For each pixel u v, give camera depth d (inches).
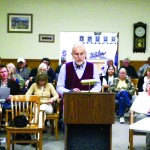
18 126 153.5
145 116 175.5
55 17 364.5
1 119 189.6
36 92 204.4
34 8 363.3
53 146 177.3
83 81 110.3
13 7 362.6
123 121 240.1
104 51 364.2
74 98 108.0
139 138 195.5
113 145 180.4
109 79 293.7
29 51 365.4
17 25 363.6
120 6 364.2
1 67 218.7
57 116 191.5
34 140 153.7
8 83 211.0
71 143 113.2
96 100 108.3
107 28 365.4
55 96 200.8
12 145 160.4
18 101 167.6
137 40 364.5
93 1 363.9
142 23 362.3
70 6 364.5
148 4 363.9
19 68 319.3
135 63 364.2
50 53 365.1
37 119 164.7
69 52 365.1
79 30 365.4
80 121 108.6
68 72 140.6
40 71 235.6
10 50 364.2
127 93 245.3
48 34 365.4
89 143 113.4
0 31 362.9
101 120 108.7
